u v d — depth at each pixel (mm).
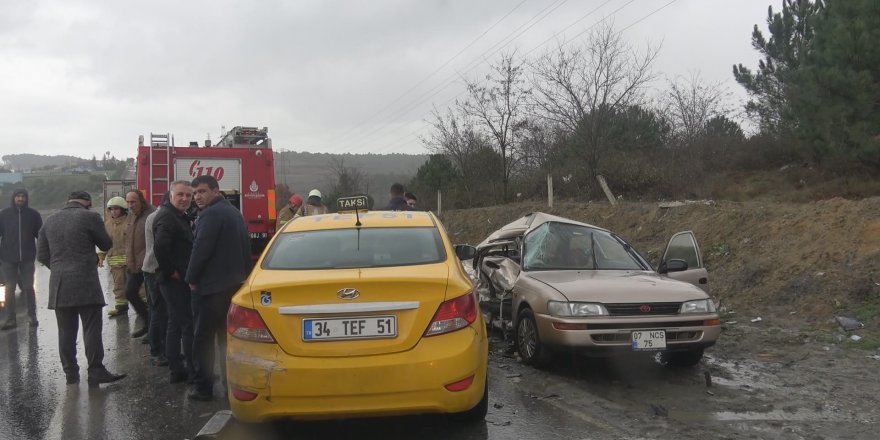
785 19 19484
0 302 9602
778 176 18062
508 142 23141
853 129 12836
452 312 4191
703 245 11609
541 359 6328
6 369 6926
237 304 4254
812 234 9828
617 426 4848
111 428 5027
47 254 6328
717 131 23172
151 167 11875
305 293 4117
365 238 5059
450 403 4109
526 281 6793
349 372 3996
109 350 7762
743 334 7637
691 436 4613
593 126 18953
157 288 6887
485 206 25000
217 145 13609
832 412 5070
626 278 6543
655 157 20141
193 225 7711
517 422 4961
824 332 7422
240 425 4828
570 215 16812
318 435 4781
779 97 19578
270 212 12594
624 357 6898
